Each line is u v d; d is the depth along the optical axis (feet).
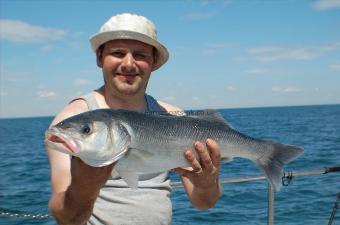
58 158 11.28
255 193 38.52
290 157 13.52
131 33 12.11
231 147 12.87
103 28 12.50
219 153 11.64
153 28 12.75
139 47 12.44
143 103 13.43
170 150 11.91
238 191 39.40
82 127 10.71
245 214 32.04
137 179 11.63
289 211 32.81
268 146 13.41
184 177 13.39
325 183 41.78
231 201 35.86
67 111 12.39
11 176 61.21
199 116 12.56
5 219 32.42
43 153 100.53
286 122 223.92
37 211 36.78
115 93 12.73
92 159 10.71
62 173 11.10
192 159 11.57
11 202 40.93
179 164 12.09
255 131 147.02
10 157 93.04
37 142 146.51
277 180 13.30
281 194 37.91
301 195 37.42
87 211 10.54
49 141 10.56
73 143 10.48
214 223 29.94
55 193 10.91
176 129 12.03
